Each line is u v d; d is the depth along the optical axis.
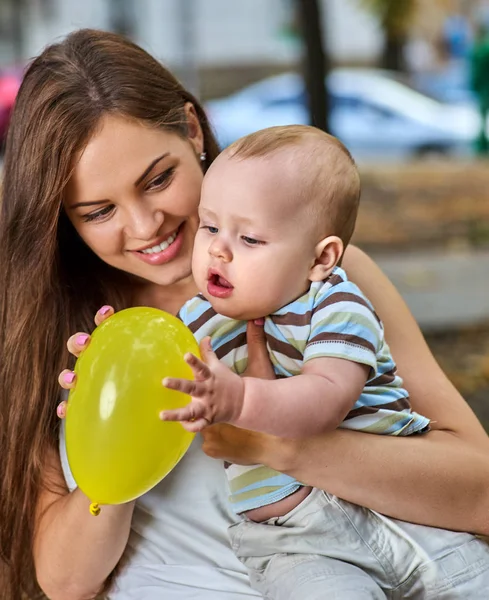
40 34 27.00
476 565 2.27
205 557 2.42
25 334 2.53
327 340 2.06
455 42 29.00
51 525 2.47
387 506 2.28
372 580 2.18
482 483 2.35
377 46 30.61
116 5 26.81
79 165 2.31
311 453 2.20
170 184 2.38
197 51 29.02
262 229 2.11
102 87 2.32
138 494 2.04
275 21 30.27
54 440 2.58
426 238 10.19
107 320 2.13
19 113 2.42
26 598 2.86
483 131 15.55
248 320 2.22
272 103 17.44
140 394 1.96
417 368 2.61
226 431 2.19
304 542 2.23
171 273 2.47
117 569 2.52
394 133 16.34
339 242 2.17
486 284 8.39
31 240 2.44
